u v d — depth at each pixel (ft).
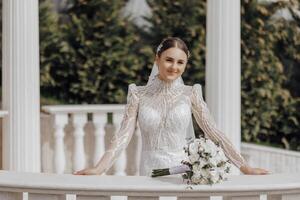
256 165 38.55
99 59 48.62
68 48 48.29
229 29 27.35
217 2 27.32
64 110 33.32
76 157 33.81
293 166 36.63
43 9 48.06
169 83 19.71
